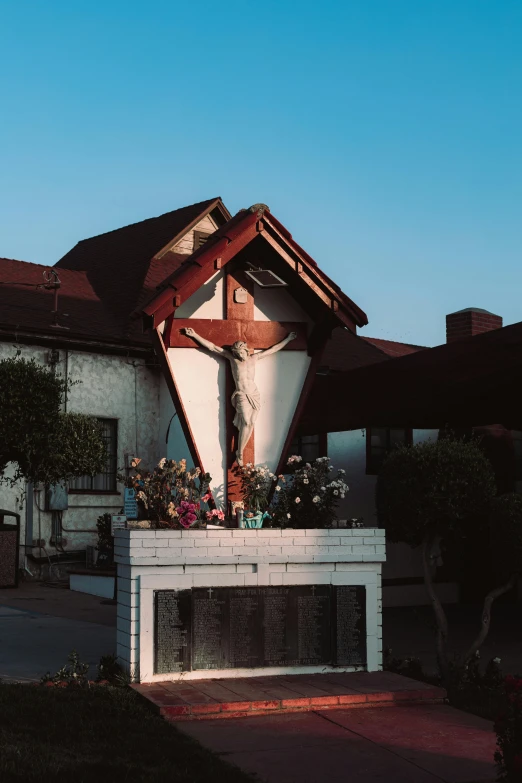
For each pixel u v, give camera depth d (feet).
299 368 37.60
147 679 30.01
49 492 66.39
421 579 60.85
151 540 30.42
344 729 26.73
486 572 62.75
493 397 41.65
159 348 35.19
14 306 69.67
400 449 34.12
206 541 31.01
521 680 20.59
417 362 43.70
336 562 32.55
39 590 61.00
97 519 66.33
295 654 31.81
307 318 37.78
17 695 27.66
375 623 32.91
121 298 77.56
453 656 37.37
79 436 37.01
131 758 22.74
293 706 28.30
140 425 72.49
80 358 69.56
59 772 21.15
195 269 33.78
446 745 25.45
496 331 41.11
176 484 32.89
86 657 36.42
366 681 31.12
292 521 33.91
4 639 40.96
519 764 18.97
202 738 25.39
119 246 87.51
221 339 36.04
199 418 35.83
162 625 30.37
